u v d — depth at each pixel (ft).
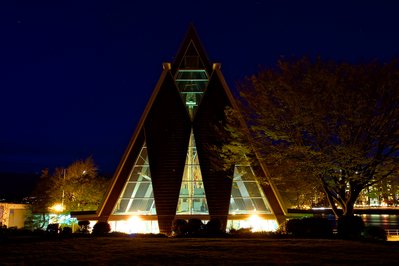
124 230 118.01
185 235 83.82
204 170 118.01
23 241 70.44
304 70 82.28
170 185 117.70
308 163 79.92
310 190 97.35
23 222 181.88
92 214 119.24
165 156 119.44
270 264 45.52
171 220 115.65
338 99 76.02
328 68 80.23
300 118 78.43
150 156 119.34
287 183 96.89
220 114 120.78
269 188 117.50
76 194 166.50
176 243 67.82
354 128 78.28
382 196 89.35
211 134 119.34
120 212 120.67
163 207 116.67
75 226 134.31
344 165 78.28
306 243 67.51
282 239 74.79
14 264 45.80
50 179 171.32
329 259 49.55
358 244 65.98
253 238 77.56
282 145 84.53
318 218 85.25
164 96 122.62
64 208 164.76
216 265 45.01
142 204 120.78
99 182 169.99
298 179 87.76
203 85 130.41
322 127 78.79
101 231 91.81
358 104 74.90
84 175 172.04
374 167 79.71
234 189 120.57
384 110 76.64
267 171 106.22
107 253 55.11
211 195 116.98
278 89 81.97
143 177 121.39
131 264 45.80
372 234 81.61
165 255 53.06
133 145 121.49
